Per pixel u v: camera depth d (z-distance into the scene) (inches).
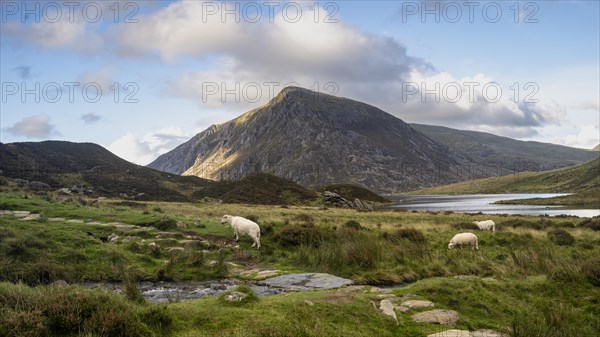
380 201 5418.3
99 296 314.2
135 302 350.3
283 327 298.2
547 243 937.5
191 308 340.8
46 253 590.2
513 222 1533.0
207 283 577.3
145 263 641.6
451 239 917.2
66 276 547.5
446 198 7544.3
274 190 4025.6
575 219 1801.2
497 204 4785.9
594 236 1073.5
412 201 6181.1
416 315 381.4
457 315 385.4
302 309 349.1
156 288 540.1
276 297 406.6
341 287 540.7
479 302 426.6
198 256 665.0
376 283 595.8
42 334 274.7
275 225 1009.5
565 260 603.8
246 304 357.1
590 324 405.7
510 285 503.5
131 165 5137.8
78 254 606.5
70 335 279.6
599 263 531.8
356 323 344.2
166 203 2493.8
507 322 384.2
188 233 922.1
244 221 854.5
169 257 689.0
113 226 901.2
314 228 900.6
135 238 802.2
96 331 280.7
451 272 640.4
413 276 622.5
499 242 964.0
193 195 3956.7
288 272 644.1
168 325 309.6
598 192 5226.4
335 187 5625.0
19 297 305.1
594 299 460.4
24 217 917.2
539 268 590.6
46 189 2834.6
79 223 918.4
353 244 733.3
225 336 288.2
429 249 837.8
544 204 4559.5
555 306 425.1
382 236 928.9
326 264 685.3
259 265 719.1
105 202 1932.8
